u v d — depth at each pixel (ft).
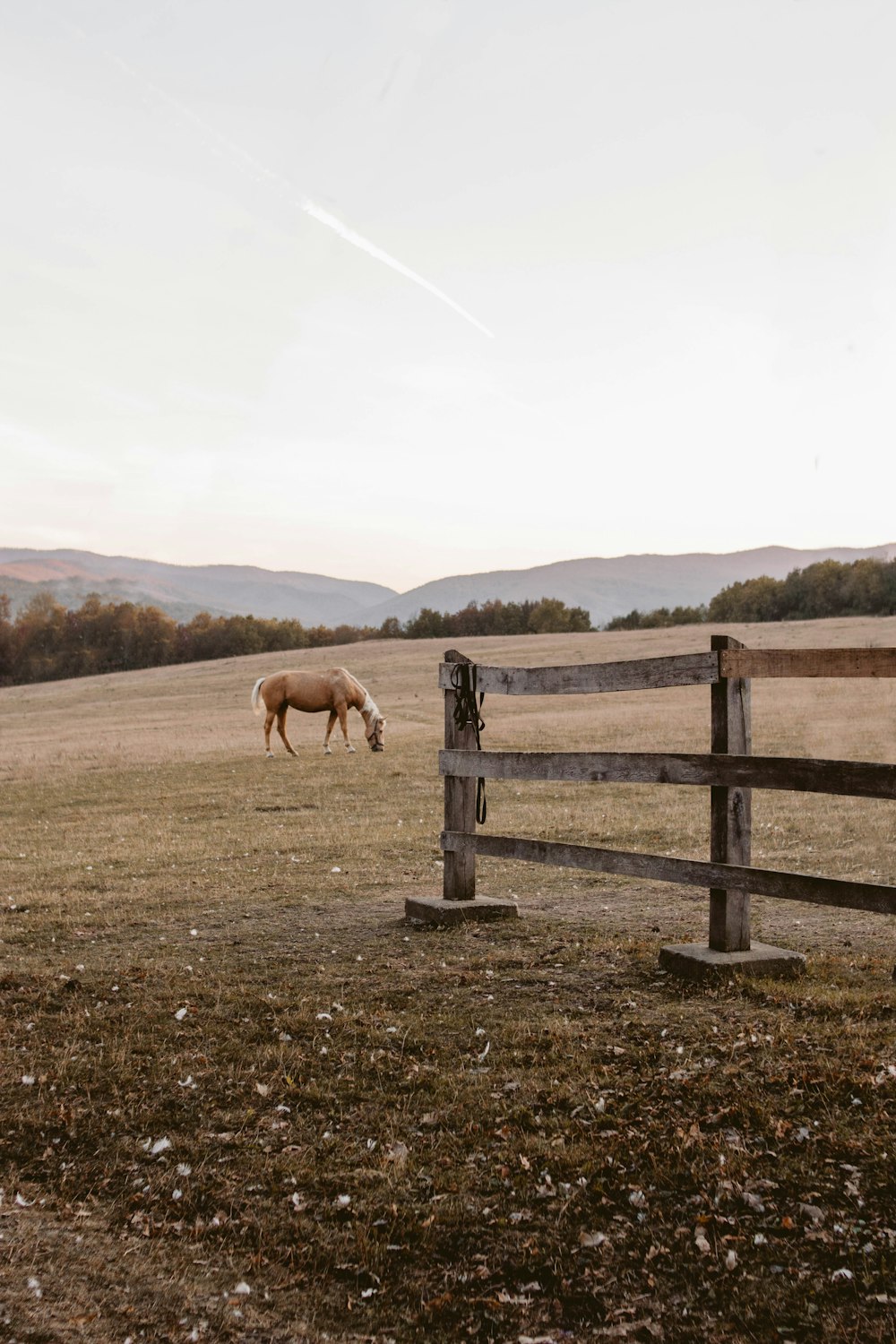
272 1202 11.97
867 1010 15.96
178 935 24.63
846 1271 9.94
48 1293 10.28
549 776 21.85
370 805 56.44
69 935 25.17
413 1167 12.41
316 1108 14.05
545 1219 11.28
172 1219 11.73
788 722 83.82
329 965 20.74
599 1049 15.17
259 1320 10.05
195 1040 16.40
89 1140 13.43
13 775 80.18
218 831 48.91
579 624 417.69
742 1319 9.61
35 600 423.64
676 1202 11.38
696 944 19.62
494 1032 16.16
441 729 104.01
